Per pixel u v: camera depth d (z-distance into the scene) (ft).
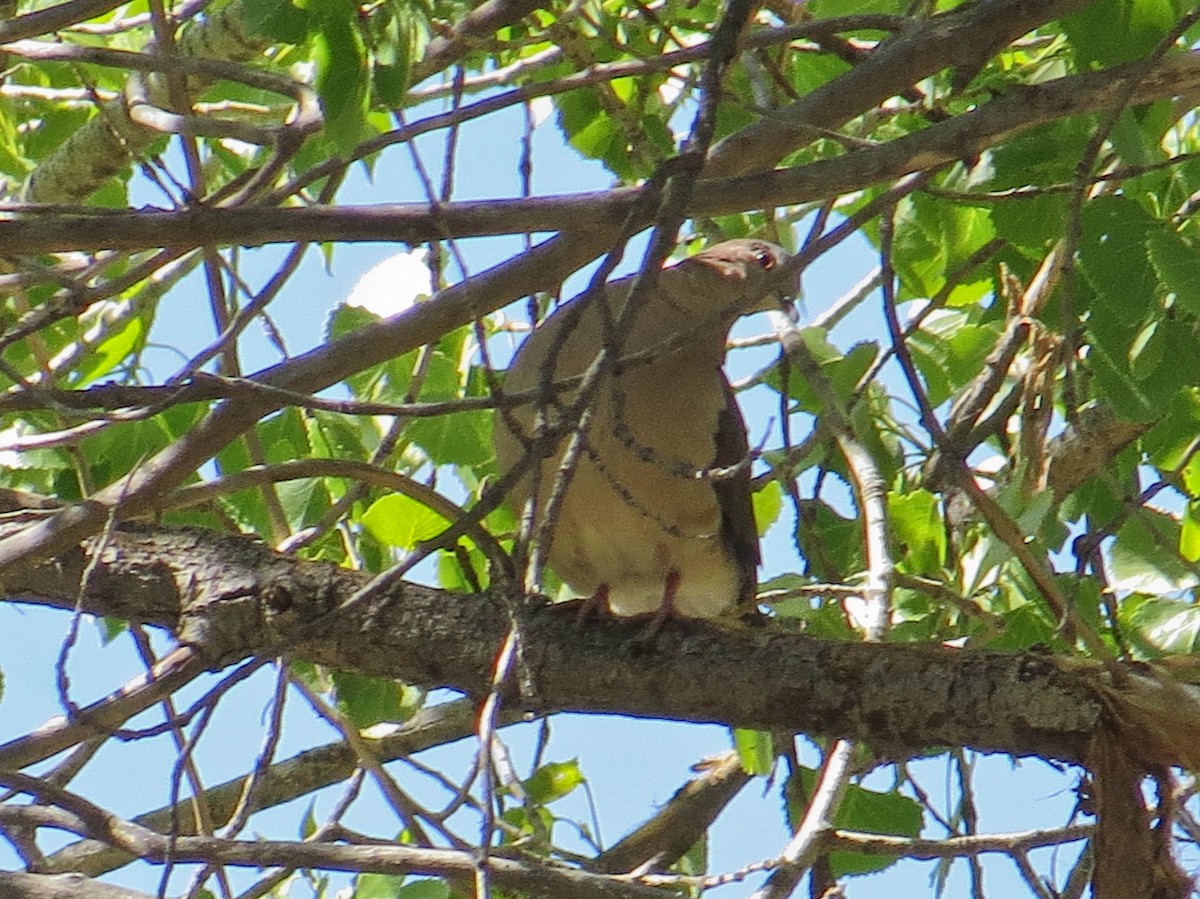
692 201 17.60
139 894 16.75
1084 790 18.90
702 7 25.75
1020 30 18.58
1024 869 19.58
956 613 24.02
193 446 18.75
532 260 18.60
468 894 19.52
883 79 18.71
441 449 25.03
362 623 19.84
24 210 17.38
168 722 15.93
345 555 25.29
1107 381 20.45
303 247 20.48
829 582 23.45
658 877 18.80
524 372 22.95
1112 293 19.60
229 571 20.15
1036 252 22.33
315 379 18.65
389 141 18.88
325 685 25.53
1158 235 18.83
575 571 25.12
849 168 17.88
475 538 20.52
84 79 20.48
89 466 24.66
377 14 18.02
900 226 25.77
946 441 19.25
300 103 18.24
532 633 19.67
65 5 18.24
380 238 17.84
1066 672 17.88
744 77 24.88
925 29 18.66
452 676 19.77
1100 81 17.97
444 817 20.30
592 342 22.71
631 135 23.45
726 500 25.27
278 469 20.42
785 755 22.54
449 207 17.76
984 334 26.23
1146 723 17.53
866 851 19.53
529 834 24.16
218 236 17.62
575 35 21.04
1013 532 18.98
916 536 24.21
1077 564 19.16
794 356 22.71
